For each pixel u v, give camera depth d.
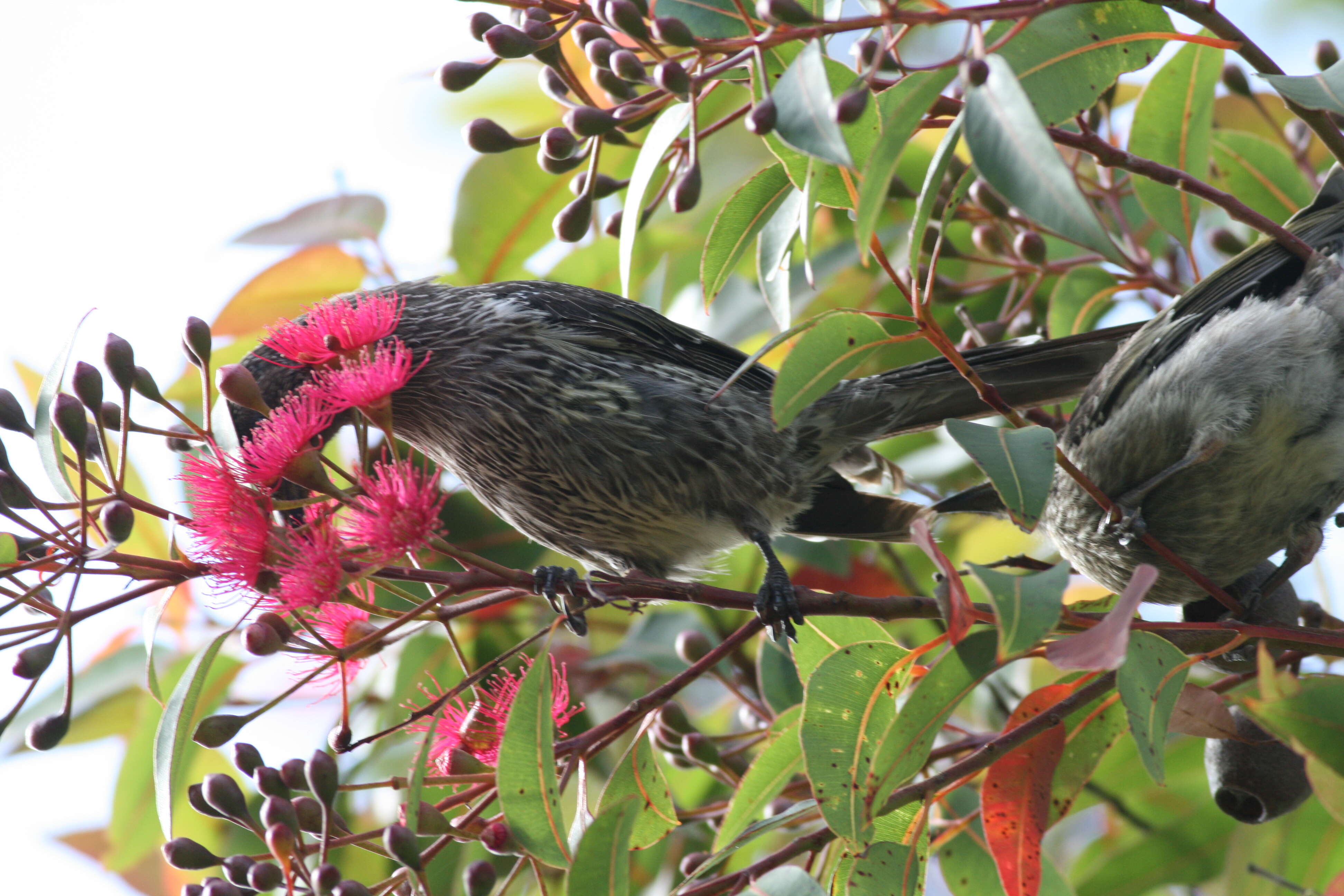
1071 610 5.24
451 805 5.29
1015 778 5.51
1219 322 5.98
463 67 5.47
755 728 7.95
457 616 5.33
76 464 5.37
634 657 8.50
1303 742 4.34
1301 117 5.37
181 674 8.78
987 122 3.79
